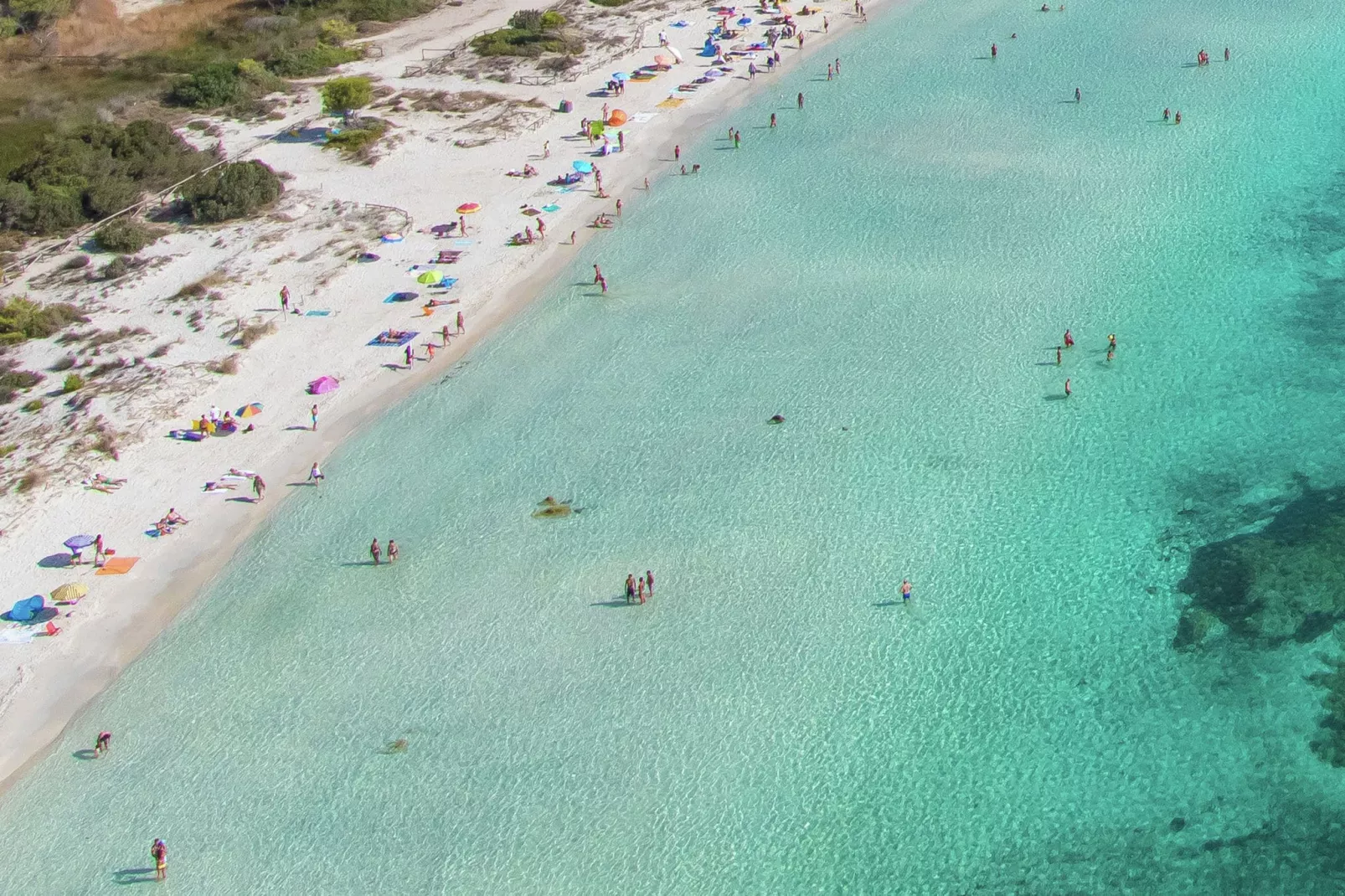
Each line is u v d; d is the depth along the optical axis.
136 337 103.19
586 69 145.62
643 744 68.56
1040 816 63.81
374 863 63.47
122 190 120.94
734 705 70.25
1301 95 126.81
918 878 61.31
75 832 66.06
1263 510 79.88
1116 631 73.06
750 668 72.31
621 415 92.44
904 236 110.94
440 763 68.31
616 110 135.75
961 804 64.62
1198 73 133.50
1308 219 107.94
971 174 119.38
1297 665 69.88
